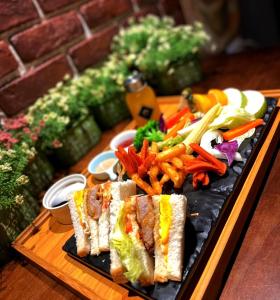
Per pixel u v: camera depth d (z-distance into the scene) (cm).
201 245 33
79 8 71
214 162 40
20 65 61
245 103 49
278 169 42
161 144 47
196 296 30
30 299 38
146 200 35
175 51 70
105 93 65
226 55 86
